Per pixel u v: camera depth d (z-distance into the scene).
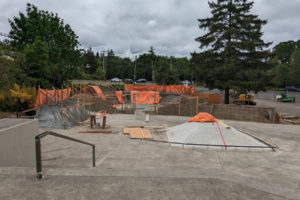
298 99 45.78
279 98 42.06
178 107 25.14
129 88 43.19
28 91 19.30
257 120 20.84
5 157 4.53
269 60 28.72
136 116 19.72
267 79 27.19
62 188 2.68
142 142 10.09
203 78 30.59
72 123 14.79
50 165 6.59
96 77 67.88
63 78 30.97
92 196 2.53
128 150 8.77
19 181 2.80
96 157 7.72
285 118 24.55
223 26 28.94
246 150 8.83
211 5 30.30
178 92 37.59
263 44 28.27
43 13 30.52
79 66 34.53
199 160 7.59
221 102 37.47
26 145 5.35
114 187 2.76
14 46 28.77
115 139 10.70
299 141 10.52
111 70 93.56
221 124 10.84
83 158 7.50
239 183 2.97
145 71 89.62
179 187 2.82
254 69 28.28
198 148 9.08
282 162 7.46
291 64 72.12
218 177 3.12
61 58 31.45
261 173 6.39
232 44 28.14
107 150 8.74
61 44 31.36
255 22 28.34
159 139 10.57
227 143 9.34
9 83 20.59
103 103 24.66
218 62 30.62
